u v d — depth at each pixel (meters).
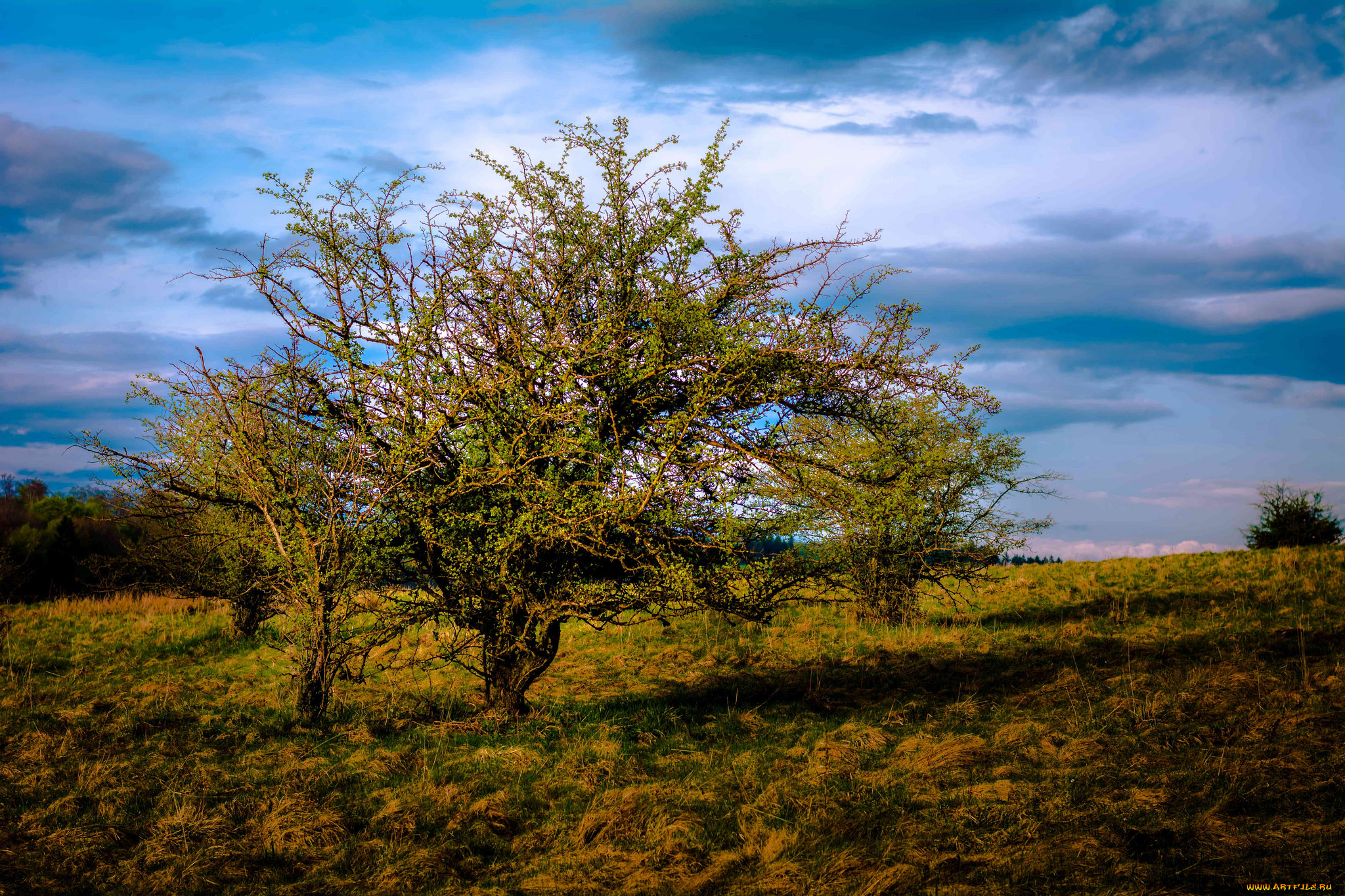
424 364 7.77
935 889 4.28
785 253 7.60
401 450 7.64
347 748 7.80
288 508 8.33
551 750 7.60
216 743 8.12
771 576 7.82
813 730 7.88
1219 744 6.51
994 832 5.01
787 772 6.55
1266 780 5.46
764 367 7.38
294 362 7.88
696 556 7.68
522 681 8.67
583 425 7.46
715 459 7.15
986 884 4.30
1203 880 4.16
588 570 8.17
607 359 7.58
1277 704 7.43
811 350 7.37
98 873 5.07
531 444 7.76
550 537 7.38
